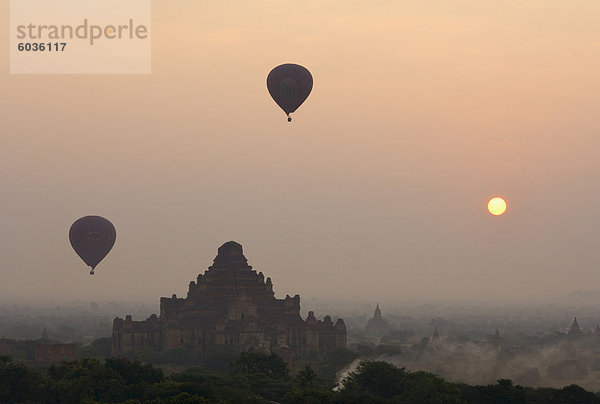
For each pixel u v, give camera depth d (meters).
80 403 195.50
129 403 186.88
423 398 196.25
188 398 183.88
